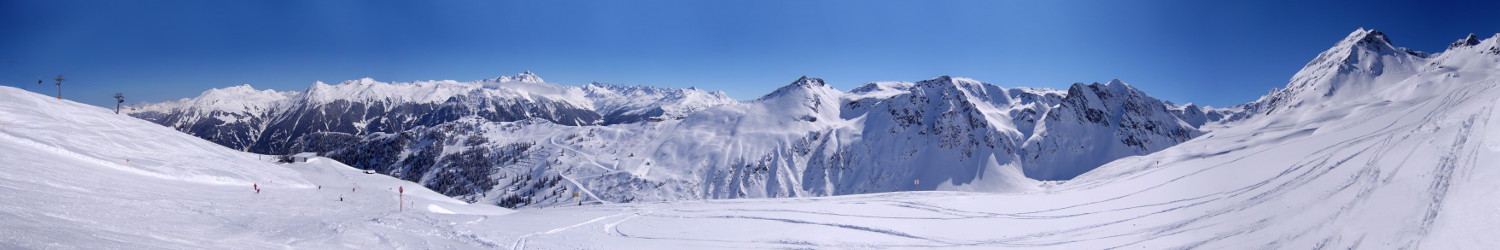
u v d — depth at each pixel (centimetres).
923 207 7231
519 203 17350
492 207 7844
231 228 3141
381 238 3531
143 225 2603
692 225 5734
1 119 5609
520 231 4694
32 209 2375
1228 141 15925
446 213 5716
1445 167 2581
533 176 19850
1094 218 5478
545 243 4181
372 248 3136
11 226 1789
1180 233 4125
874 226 5488
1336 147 7638
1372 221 2692
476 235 4184
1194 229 4206
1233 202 5125
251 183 6159
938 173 18838
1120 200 6588
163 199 3722
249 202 4459
